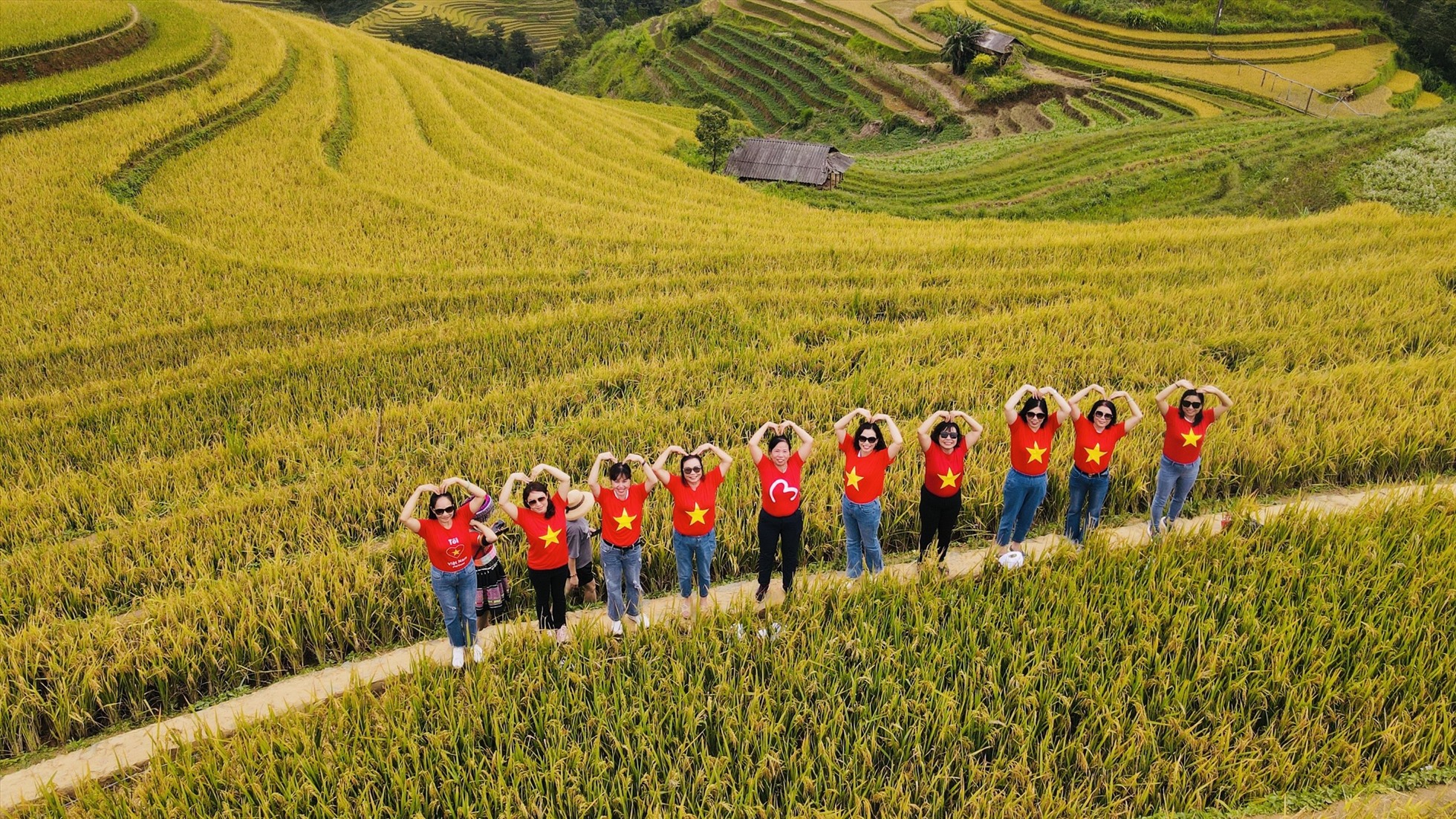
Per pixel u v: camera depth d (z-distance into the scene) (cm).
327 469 1155
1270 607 785
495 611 837
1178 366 1343
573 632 809
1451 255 1869
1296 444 1037
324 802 637
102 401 1416
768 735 670
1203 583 809
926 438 808
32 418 1370
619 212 2628
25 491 1162
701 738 682
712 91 7331
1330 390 1170
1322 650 712
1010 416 837
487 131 3497
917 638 756
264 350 1584
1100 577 819
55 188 2347
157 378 1487
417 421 1309
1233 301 1653
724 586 894
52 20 3497
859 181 4006
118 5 3859
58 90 3006
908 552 941
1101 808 608
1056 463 1025
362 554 923
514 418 1309
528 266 2073
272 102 3319
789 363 1461
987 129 5191
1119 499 987
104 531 1039
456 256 2130
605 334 1634
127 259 2014
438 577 736
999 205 3453
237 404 1391
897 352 1467
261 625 822
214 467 1197
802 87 6638
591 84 9062
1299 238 2139
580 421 1244
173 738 683
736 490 993
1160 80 5203
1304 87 4897
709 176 3488
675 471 1089
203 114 2967
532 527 737
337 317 1755
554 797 643
